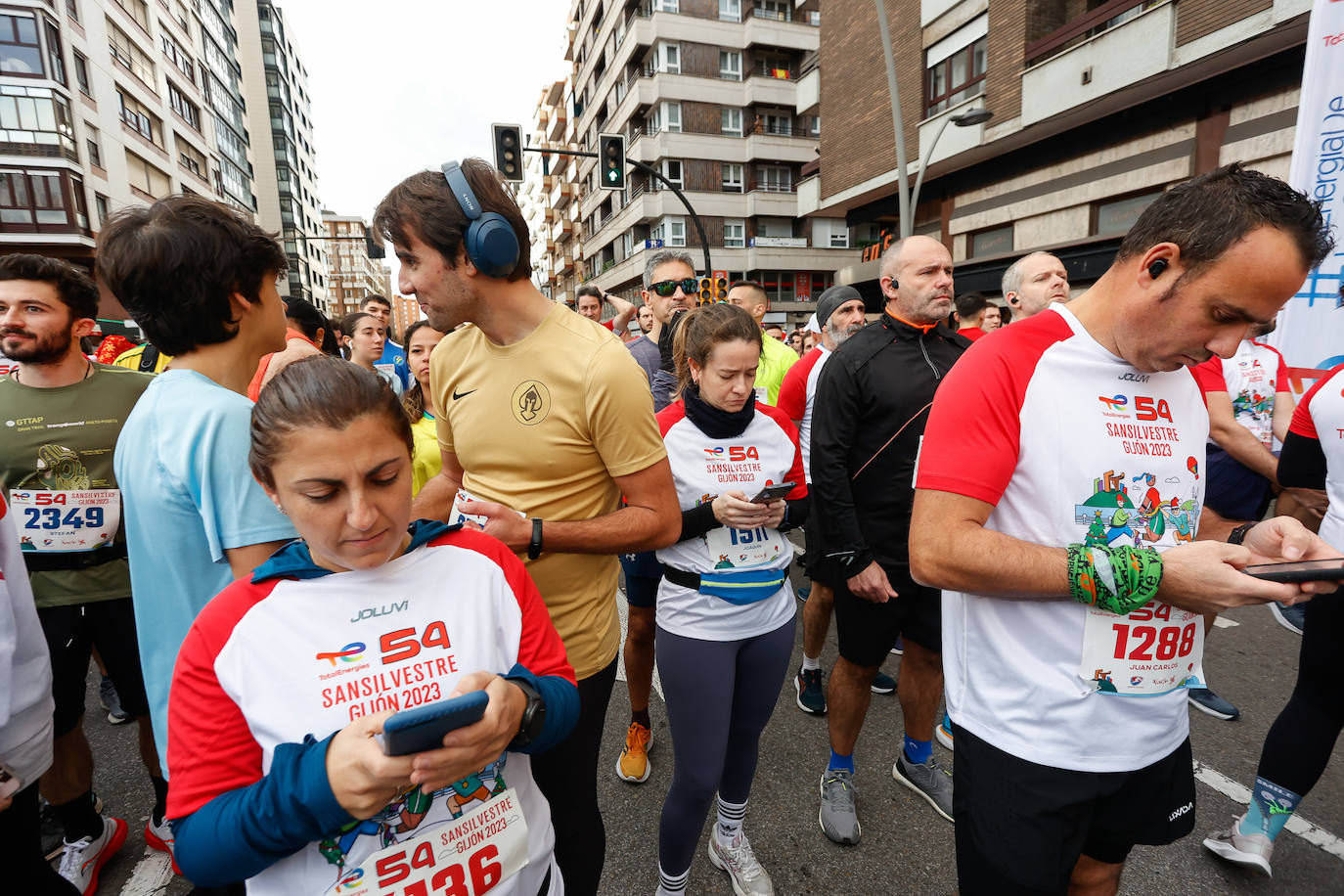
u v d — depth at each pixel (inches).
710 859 76.7
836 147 583.8
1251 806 73.9
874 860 76.2
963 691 48.3
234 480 40.5
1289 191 35.2
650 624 90.5
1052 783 43.1
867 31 534.3
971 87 440.1
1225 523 50.7
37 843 50.4
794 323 1138.7
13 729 47.1
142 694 78.1
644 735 93.4
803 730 104.1
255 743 31.1
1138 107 354.3
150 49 943.7
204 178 1163.3
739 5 1099.3
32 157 701.3
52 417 74.2
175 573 41.4
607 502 57.7
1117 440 42.4
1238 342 37.6
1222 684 112.3
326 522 30.5
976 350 45.4
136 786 93.7
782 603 70.1
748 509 63.0
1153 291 38.4
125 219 42.0
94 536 74.7
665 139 1071.0
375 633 32.7
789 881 73.3
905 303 82.7
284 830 27.8
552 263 2185.0
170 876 76.9
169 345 43.6
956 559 41.9
